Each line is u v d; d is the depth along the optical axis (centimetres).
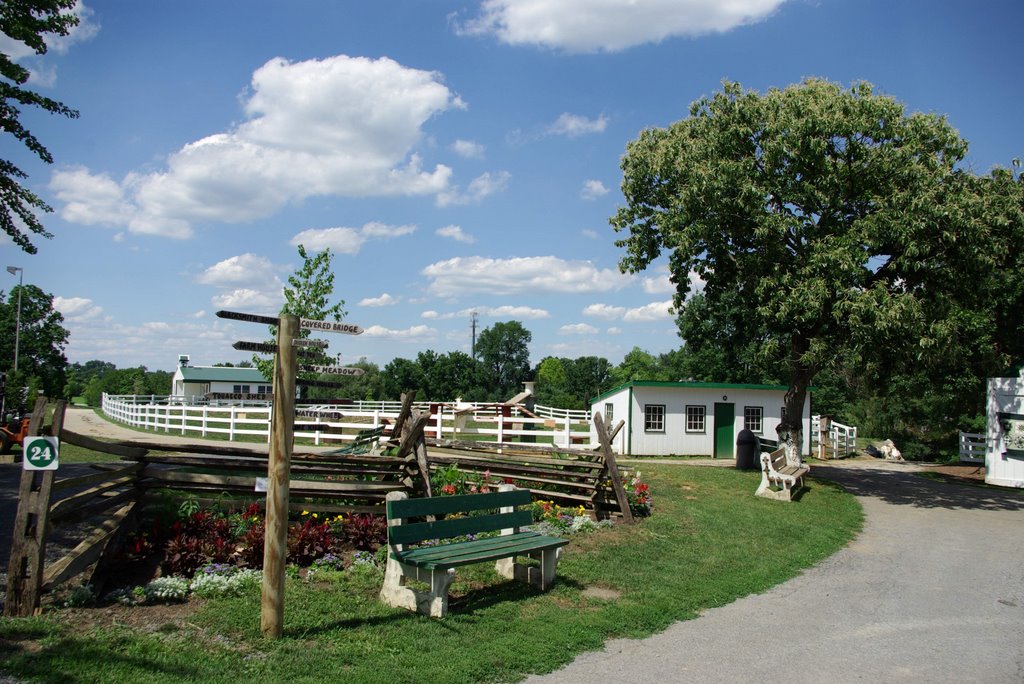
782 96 1867
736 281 2031
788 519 1412
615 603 779
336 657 557
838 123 1734
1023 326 2447
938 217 1611
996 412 2277
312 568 777
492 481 1310
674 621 748
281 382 597
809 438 3152
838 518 1495
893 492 2005
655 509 1364
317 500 948
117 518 734
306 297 2395
